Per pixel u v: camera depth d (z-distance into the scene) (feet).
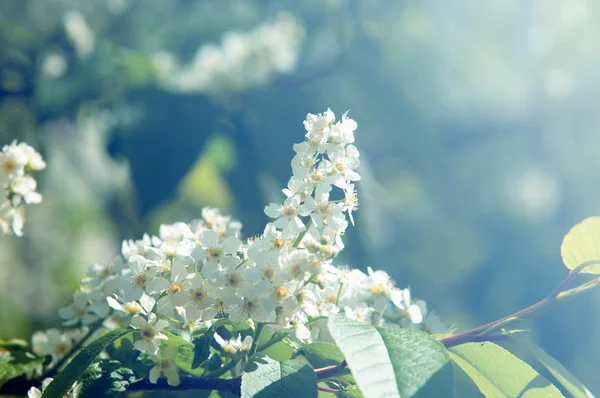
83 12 5.07
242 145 3.99
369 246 3.78
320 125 2.06
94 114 4.38
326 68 4.53
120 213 4.09
